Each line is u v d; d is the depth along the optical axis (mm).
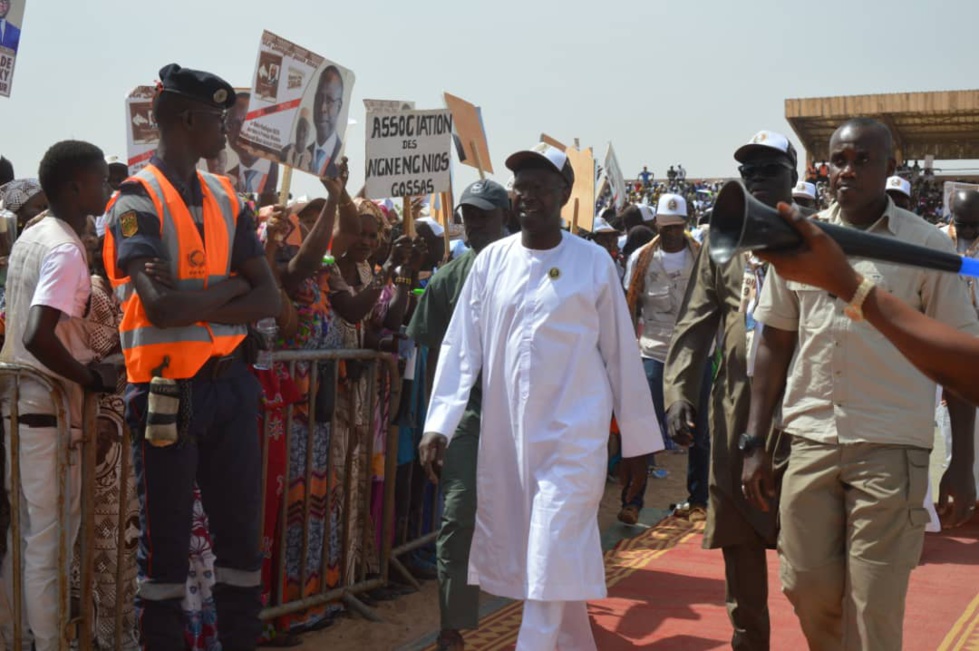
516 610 5836
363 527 5840
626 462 4434
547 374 4078
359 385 5730
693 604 6000
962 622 5703
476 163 8086
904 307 1778
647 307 8453
